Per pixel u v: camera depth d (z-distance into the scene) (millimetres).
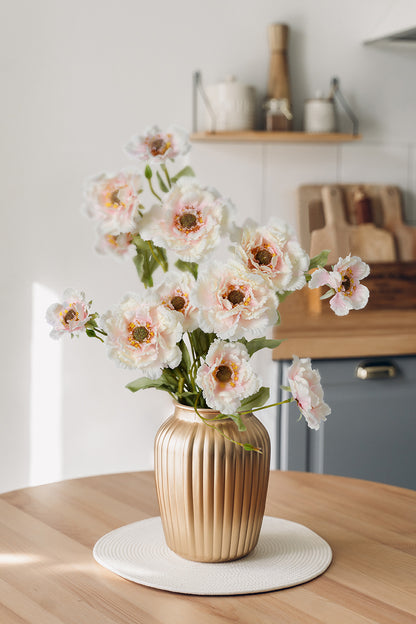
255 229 1065
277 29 2646
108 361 2564
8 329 2455
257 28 2668
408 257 2887
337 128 2719
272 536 1266
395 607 1030
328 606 1030
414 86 2916
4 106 2395
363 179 2877
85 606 1024
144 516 1358
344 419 2561
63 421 2535
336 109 2740
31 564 1156
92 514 1366
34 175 2447
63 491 1489
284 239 1053
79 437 2557
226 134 2514
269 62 2688
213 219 1042
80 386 2541
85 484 1536
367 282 2809
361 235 2820
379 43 2781
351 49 2803
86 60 2477
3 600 1041
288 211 2766
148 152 1099
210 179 2658
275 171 2736
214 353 1024
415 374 2658
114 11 2490
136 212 1076
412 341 2615
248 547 1146
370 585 1097
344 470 2576
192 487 1092
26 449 2508
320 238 2781
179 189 1062
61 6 2428
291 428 2521
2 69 2383
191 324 1057
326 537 1279
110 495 1471
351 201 2826
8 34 2377
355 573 1137
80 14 2453
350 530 1311
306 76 2754
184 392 1132
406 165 2939
